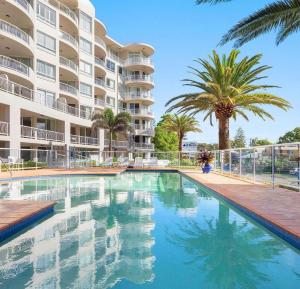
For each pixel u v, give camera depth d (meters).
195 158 31.25
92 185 17.25
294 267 5.07
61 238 6.64
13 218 7.15
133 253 5.72
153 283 4.46
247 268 5.03
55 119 35.53
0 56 27.36
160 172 28.97
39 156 29.69
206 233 7.06
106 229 7.44
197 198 12.38
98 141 45.69
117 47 57.81
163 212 9.49
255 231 7.23
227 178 19.03
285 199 10.21
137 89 59.41
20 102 27.62
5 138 25.47
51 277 4.64
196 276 4.71
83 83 43.50
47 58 34.69
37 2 33.41
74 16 40.75
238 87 23.98
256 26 12.55
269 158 14.71
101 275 4.73
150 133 59.69
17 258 5.44
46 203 9.30
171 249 5.96
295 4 11.60
